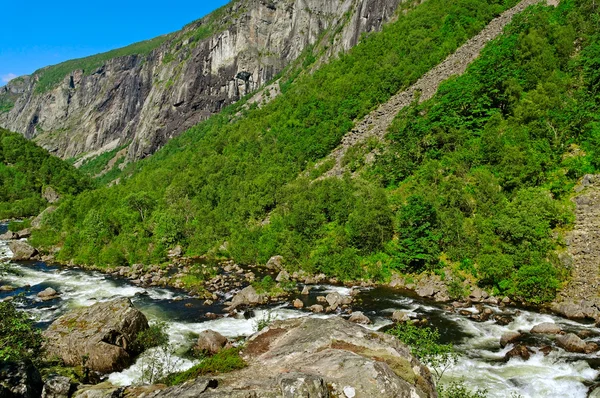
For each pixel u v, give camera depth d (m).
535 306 36.69
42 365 24.86
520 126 56.81
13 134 191.88
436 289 42.09
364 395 12.70
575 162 47.09
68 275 57.59
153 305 42.06
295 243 57.66
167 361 28.17
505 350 28.06
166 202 93.62
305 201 66.69
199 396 12.47
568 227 41.56
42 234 82.25
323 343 16.77
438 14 118.44
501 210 45.75
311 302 41.22
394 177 63.56
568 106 55.56
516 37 74.75
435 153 62.94
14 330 19.45
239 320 36.88
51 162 179.25
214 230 73.19
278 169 93.12
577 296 35.53
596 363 24.70
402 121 77.00
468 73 75.50
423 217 47.56
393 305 39.06
